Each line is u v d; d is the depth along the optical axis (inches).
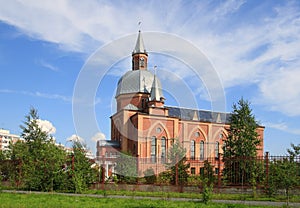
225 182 828.0
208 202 589.6
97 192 807.1
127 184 866.1
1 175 911.7
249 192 746.8
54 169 837.2
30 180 853.8
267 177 732.0
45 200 587.8
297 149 612.4
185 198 698.8
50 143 943.0
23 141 1138.7
